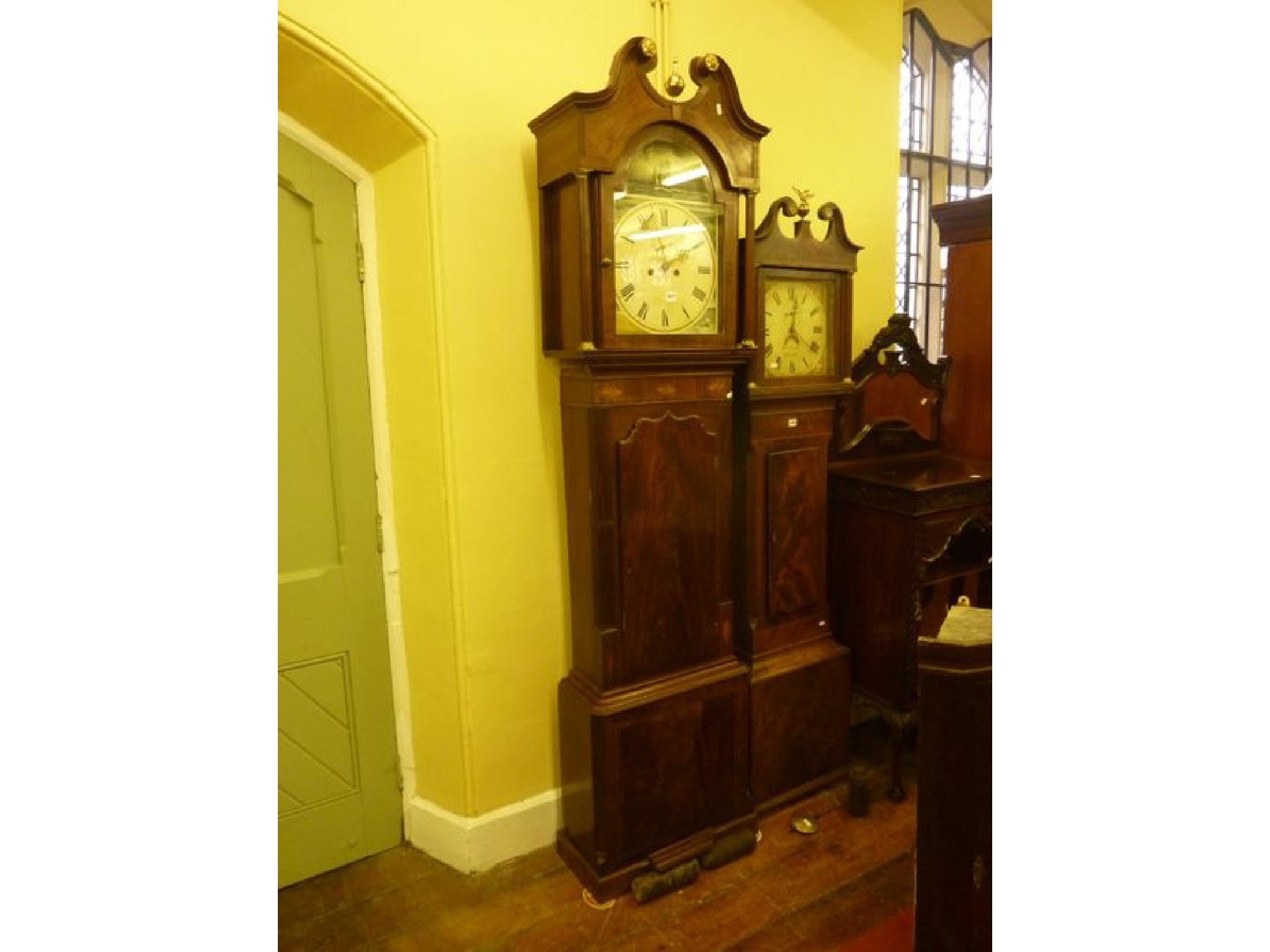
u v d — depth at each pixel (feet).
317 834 6.52
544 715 6.76
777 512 6.99
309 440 6.24
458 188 5.85
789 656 7.20
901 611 7.23
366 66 5.36
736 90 5.81
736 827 6.73
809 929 5.89
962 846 3.52
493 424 6.24
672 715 6.29
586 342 5.50
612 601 6.03
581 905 6.15
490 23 5.85
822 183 8.20
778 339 6.84
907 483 7.20
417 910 6.13
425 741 6.73
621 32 6.51
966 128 12.71
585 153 5.21
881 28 8.50
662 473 6.12
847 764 7.59
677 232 5.76
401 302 6.16
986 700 3.40
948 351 8.95
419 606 6.52
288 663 6.29
